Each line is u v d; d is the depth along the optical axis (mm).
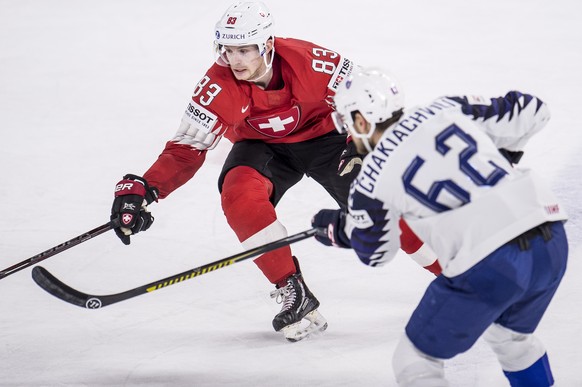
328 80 13406
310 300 12562
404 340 9812
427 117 9375
